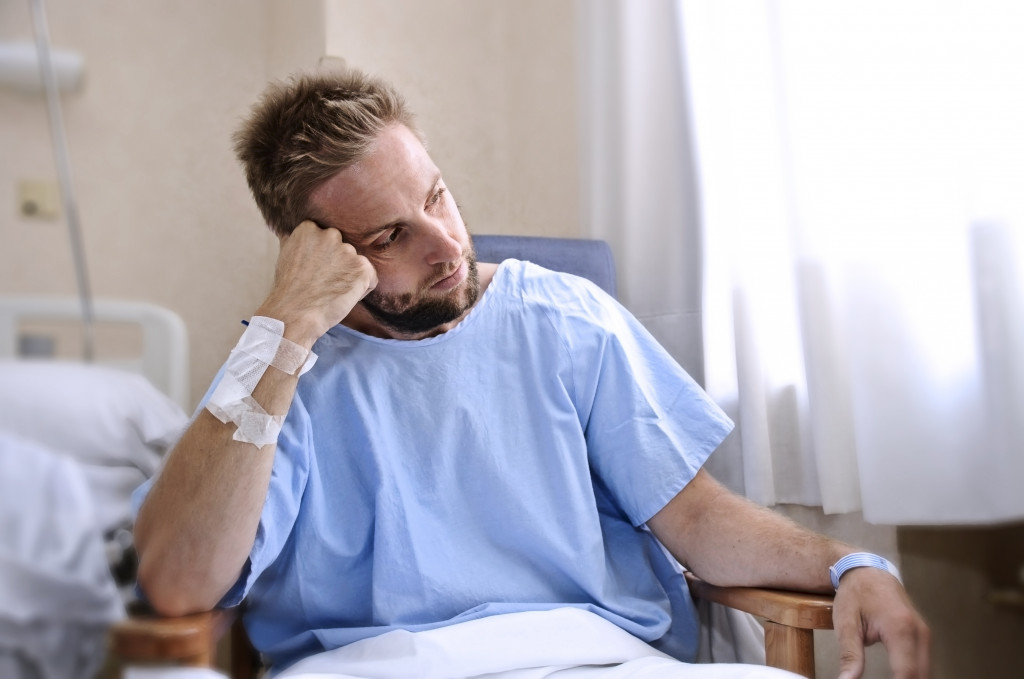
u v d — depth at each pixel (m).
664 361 1.22
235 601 0.98
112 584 0.84
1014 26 1.14
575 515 1.11
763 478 1.43
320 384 1.12
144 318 0.96
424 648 0.95
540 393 1.15
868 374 1.27
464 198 2.06
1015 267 1.14
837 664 1.45
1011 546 1.27
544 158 2.04
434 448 1.10
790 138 1.38
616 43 1.76
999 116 1.15
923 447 1.22
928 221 1.22
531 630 0.99
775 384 1.48
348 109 1.07
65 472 0.84
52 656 0.78
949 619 1.30
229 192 1.70
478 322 1.17
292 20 1.85
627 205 1.71
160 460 0.96
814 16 1.36
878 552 1.38
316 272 1.04
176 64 1.64
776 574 1.01
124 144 1.51
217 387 0.98
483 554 1.09
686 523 1.11
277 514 1.03
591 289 1.25
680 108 1.62
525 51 2.10
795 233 1.38
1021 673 1.26
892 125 1.26
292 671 0.99
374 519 1.08
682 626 1.17
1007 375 1.14
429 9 2.03
